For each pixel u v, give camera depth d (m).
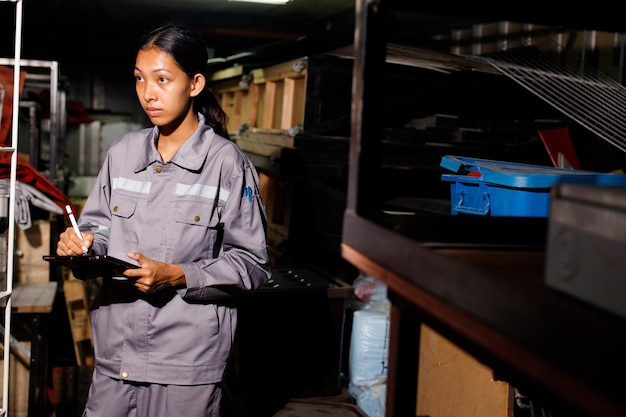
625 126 3.04
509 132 3.81
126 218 2.17
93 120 8.77
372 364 3.18
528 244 1.33
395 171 3.83
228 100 6.39
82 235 2.11
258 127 5.27
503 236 1.33
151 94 2.09
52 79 4.56
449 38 7.40
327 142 3.86
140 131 2.28
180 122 2.21
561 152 3.00
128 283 2.15
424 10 1.25
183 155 2.16
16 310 3.28
